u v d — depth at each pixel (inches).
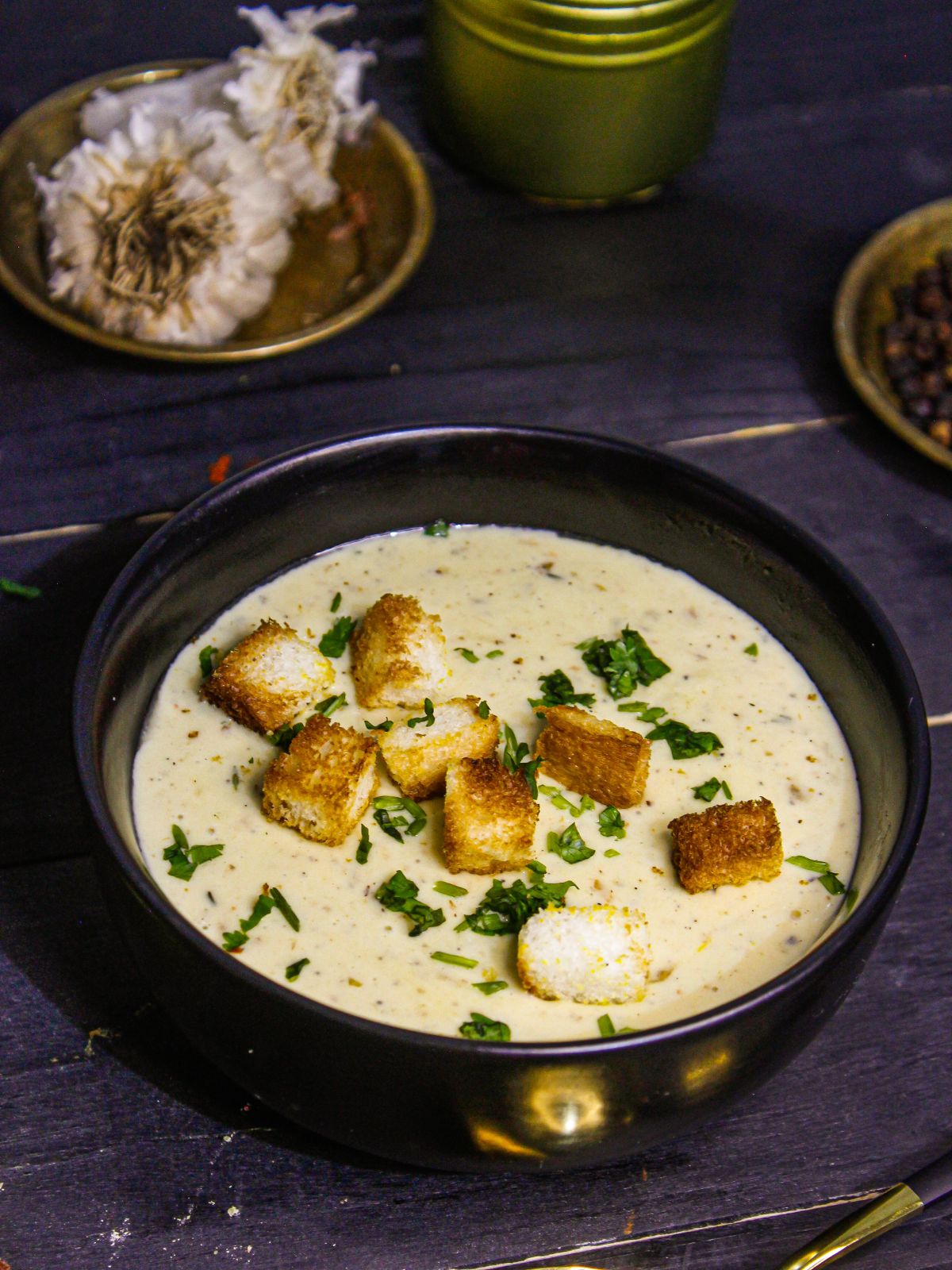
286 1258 15.9
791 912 16.7
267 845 16.7
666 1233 16.2
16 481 20.4
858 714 17.5
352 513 18.5
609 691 17.9
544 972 15.8
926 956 17.8
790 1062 16.1
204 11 25.2
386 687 17.4
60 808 18.1
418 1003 15.9
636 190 23.4
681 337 22.4
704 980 16.3
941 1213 16.4
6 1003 17.0
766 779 17.5
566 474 18.5
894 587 20.4
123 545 20.0
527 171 23.1
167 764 17.2
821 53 26.0
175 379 21.5
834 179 24.4
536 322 22.4
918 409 21.5
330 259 22.4
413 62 25.0
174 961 15.1
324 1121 15.5
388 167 23.0
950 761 19.0
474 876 16.6
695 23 22.1
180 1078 16.7
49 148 22.5
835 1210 16.4
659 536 18.7
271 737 17.4
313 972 16.0
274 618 18.2
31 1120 16.4
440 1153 15.4
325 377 21.6
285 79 22.3
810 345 22.5
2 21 24.7
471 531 19.0
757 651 18.3
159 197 21.4
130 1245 15.9
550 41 21.9
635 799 17.0
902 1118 16.9
